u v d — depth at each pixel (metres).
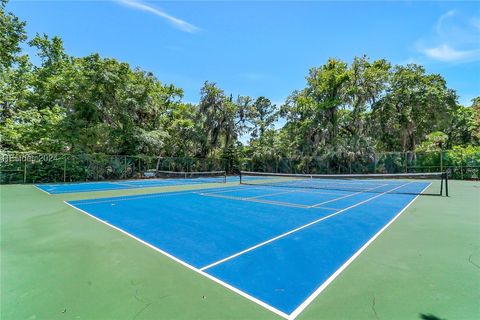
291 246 4.62
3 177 17.83
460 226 6.09
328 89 28.25
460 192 13.39
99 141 23.50
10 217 7.15
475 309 2.56
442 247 4.53
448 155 23.11
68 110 24.11
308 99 29.64
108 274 3.46
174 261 3.93
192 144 30.16
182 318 2.44
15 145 20.05
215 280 3.28
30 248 4.52
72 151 21.75
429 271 3.50
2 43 18.83
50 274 3.45
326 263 3.83
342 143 26.81
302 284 3.15
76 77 21.62
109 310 2.58
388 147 29.56
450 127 34.69
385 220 6.76
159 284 3.17
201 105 30.27
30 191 13.69
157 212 7.83
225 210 8.16
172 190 14.36
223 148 32.03
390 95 27.42
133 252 4.32
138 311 2.56
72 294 2.91
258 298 2.83
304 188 15.72
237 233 5.49
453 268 3.60
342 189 15.14
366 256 4.10
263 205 9.15
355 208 8.59
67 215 7.41
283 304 2.70
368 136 28.53
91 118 22.83
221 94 30.66
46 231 5.66
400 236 5.25
